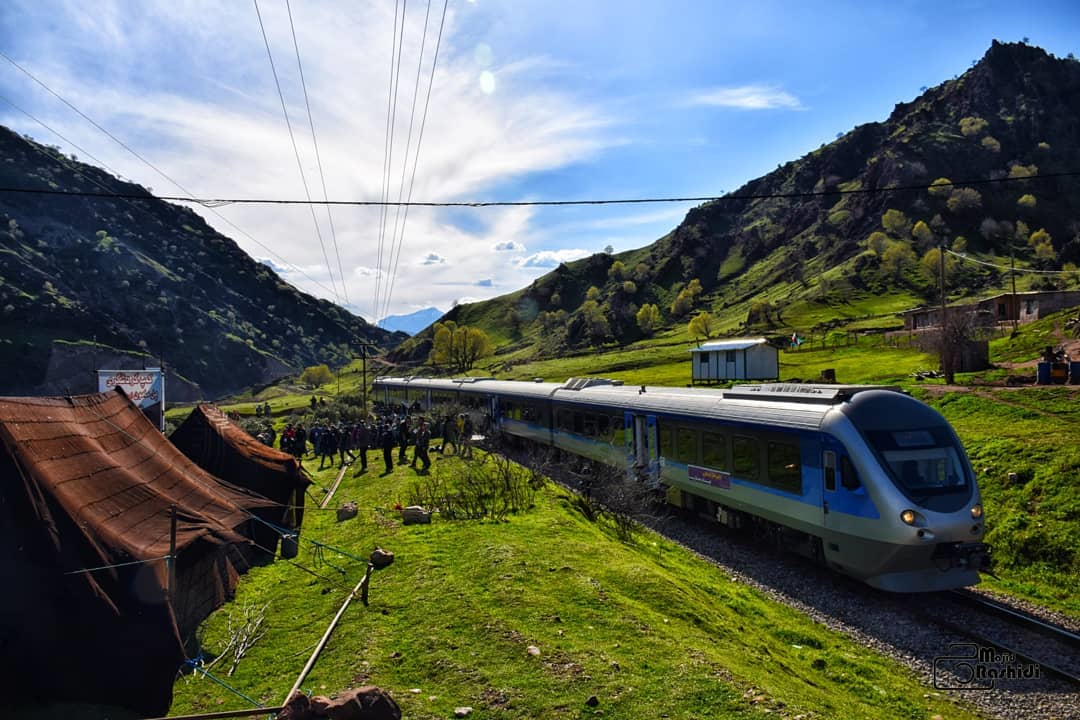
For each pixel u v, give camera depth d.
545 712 6.66
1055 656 9.77
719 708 6.65
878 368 46.09
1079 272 102.69
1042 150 183.00
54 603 7.36
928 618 11.24
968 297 114.19
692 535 17.17
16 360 110.75
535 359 150.62
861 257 150.25
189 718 6.43
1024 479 16.86
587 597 9.86
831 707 7.38
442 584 10.72
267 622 10.41
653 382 64.69
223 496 12.87
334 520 17.89
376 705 5.88
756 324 119.69
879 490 11.80
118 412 12.96
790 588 13.02
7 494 7.85
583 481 20.89
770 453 14.81
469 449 26.91
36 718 6.95
